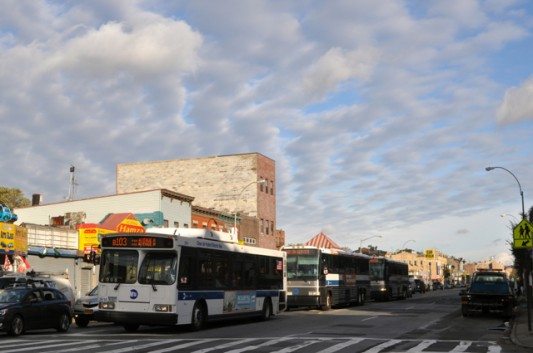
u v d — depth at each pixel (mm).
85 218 44250
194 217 51312
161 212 46312
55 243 33500
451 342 17906
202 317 21547
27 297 19875
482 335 20359
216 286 22469
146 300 19719
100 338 18422
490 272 29828
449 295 74688
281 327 23094
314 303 34188
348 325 24031
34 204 53750
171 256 20000
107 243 20438
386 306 41125
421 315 30672
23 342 17047
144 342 17094
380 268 50906
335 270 37375
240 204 61844
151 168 65312
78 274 35156
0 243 27812
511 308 29062
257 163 62500
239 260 24641
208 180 63219
